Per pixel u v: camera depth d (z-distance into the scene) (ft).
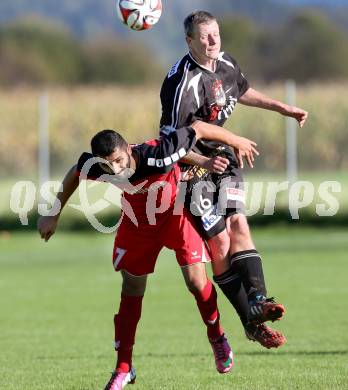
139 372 98.32
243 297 86.38
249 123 302.45
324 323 129.18
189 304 152.05
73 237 264.72
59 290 172.65
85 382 92.32
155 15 89.10
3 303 156.97
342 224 259.80
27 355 110.73
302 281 173.17
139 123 316.60
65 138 317.01
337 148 313.53
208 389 87.20
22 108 322.96
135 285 85.30
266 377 92.38
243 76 90.12
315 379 90.07
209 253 86.94
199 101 85.81
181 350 112.57
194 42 85.20
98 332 128.16
